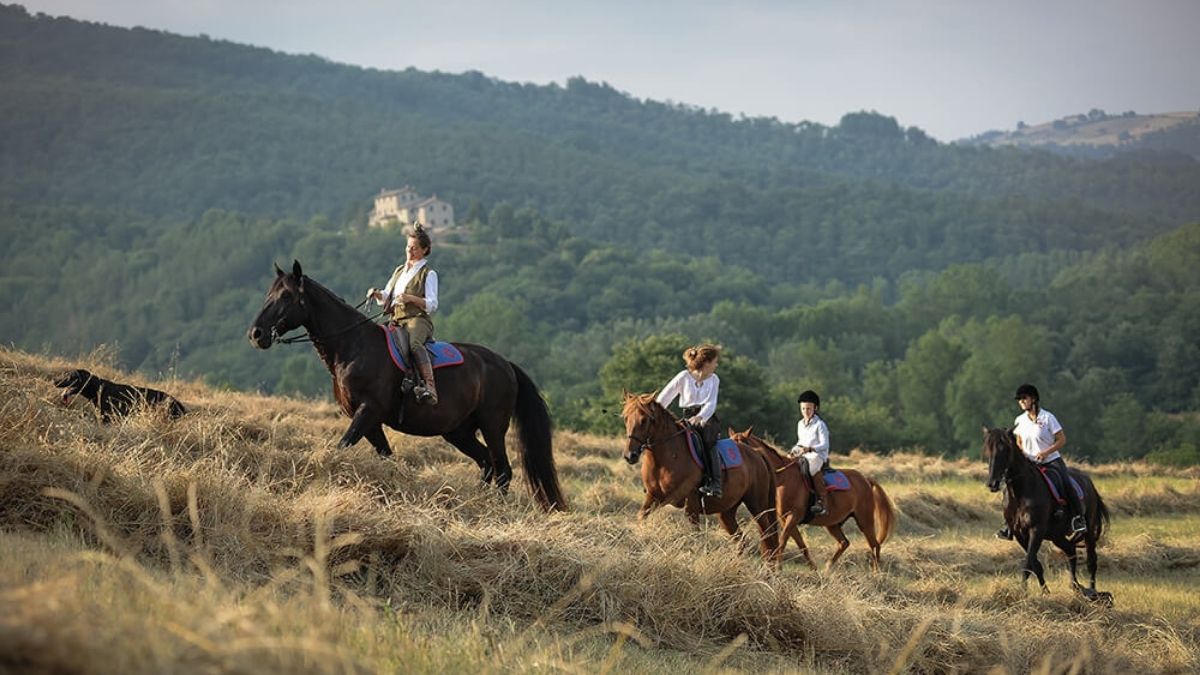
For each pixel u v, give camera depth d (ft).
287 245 647.15
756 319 403.75
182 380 66.23
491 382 43.73
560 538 31.17
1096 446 274.98
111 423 39.09
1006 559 56.34
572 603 28.71
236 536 26.71
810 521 46.26
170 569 24.52
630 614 29.04
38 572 19.22
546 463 44.24
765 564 33.99
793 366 318.86
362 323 40.50
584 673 21.99
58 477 27.07
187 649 14.97
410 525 29.07
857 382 360.48
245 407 58.44
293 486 33.09
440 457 55.67
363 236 636.07
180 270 615.16
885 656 30.99
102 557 19.30
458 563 28.86
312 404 67.36
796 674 27.55
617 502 54.34
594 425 170.81
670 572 30.86
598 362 338.13
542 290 539.29
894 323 449.06
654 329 379.76
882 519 48.08
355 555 27.91
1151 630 38.83
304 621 18.19
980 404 270.46
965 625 34.42
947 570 49.75
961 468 103.09
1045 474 47.93
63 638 13.56
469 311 353.92
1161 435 271.90
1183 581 56.03
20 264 635.25
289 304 39.09
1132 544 62.49
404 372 40.65
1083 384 289.12
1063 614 42.78
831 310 423.64
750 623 31.14
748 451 44.65
